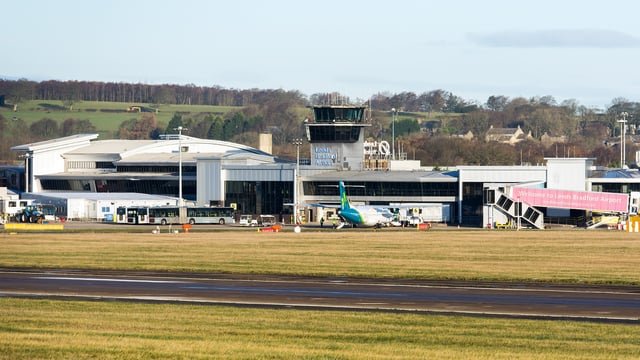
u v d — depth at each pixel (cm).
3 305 19938
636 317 18712
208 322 17700
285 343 15600
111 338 15862
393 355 14712
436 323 17738
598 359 14588
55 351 14775
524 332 16812
